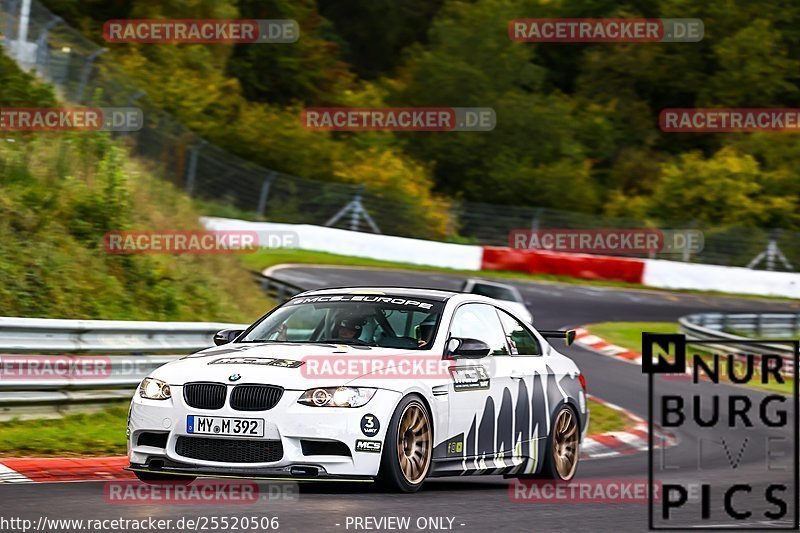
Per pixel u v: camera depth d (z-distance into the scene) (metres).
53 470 29.62
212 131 156.88
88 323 40.97
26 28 83.94
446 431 28.41
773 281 152.88
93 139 71.31
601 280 144.75
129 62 156.50
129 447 26.98
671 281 147.88
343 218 144.12
